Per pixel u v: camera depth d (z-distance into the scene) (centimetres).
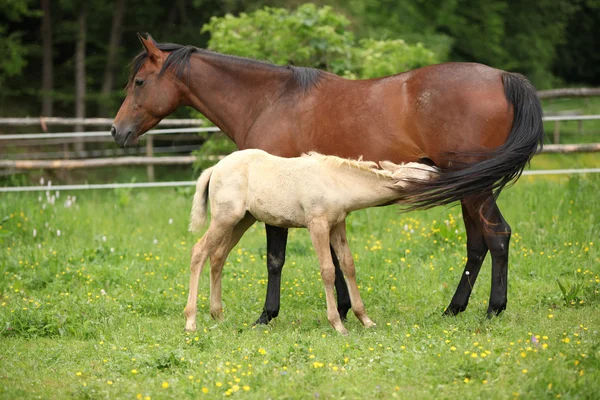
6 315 717
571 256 894
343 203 652
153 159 1450
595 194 1100
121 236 1092
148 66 775
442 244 977
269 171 669
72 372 578
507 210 1101
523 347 568
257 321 710
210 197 689
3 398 521
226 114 757
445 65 679
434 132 664
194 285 689
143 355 592
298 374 532
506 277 679
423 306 764
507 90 657
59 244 1048
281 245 708
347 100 695
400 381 521
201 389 520
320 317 726
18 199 1211
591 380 494
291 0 1998
